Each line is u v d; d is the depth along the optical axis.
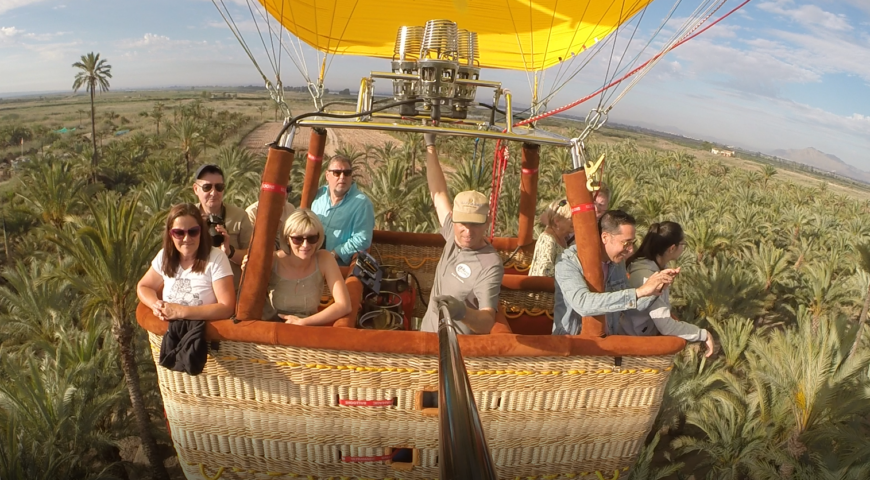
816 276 14.77
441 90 3.05
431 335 2.78
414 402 2.89
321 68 3.39
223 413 2.97
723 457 7.30
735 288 12.44
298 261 3.36
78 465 7.44
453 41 3.09
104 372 8.55
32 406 7.28
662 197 30.00
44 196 18.25
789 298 15.86
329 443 2.98
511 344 2.78
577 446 3.06
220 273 3.16
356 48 4.07
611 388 2.97
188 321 2.83
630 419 3.04
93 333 8.69
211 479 3.12
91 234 6.33
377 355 2.81
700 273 12.95
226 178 21.45
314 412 2.92
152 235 6.93
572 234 4.73
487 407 2.94
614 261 3.17
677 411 8.36
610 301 2.76
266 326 2.76
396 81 3.28
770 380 7.45
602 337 2.88
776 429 7.36
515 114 3.79
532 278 4.39
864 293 13.61
